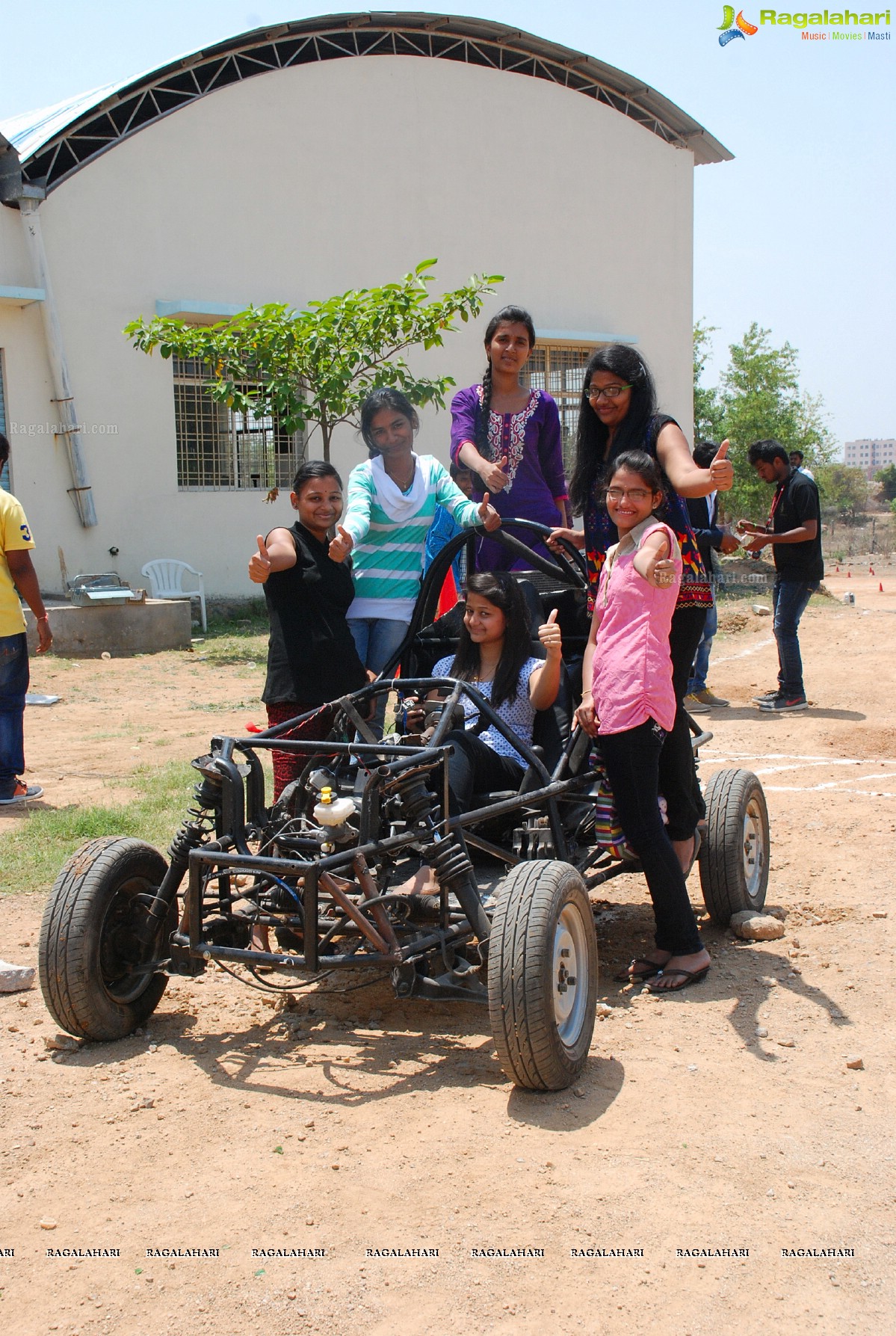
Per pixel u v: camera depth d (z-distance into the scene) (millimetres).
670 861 4312
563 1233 2807
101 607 13883
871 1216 2879
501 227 19641
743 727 9711
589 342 20891
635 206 21266
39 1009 4305
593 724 4223
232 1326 2510
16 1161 3199
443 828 3816
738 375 32875
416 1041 3990
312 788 4082
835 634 15500
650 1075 3660
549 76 20344
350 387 16562
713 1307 2551
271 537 4949
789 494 10086
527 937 3395
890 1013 4129
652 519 4234
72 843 6199
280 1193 3002
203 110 16578
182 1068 3787
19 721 7164
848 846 6273
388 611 5523
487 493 5156
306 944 3578
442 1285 2623
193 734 9438
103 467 16125
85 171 15703
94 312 15922
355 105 17938
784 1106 3449
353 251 18141
